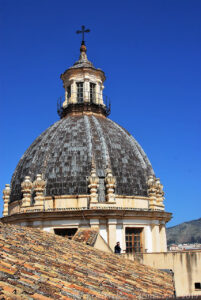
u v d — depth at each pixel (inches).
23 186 1437.0
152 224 1450.5
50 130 1659.7
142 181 1513.3
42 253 580.4
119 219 1378.0
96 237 1057.5
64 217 1350.9
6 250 526.6
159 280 660.7
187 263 981.8
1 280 376.8
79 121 1651.1
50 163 1473.9
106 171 1418.6
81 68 1830.7
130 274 628.4
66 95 1878.7
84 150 1485.0
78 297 391.5
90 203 1348.4
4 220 1480.1
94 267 592.4
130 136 1737.2
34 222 1368.1
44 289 386.3
